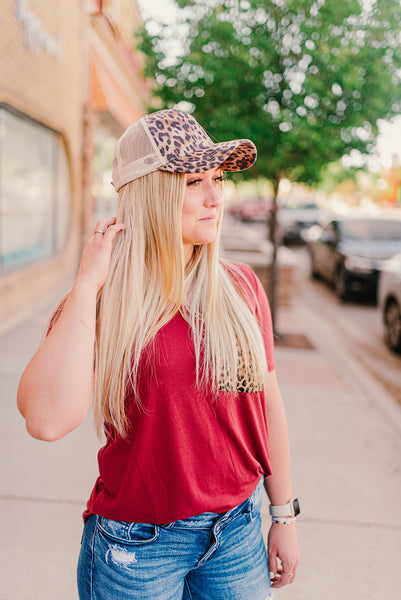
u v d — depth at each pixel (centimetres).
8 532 284
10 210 792
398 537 295
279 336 749
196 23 616
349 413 471
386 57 603
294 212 2255
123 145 126
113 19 1086
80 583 128
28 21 720
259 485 134
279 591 253
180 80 633
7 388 480
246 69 594
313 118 607
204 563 126
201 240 125
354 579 263
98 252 119
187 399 119
